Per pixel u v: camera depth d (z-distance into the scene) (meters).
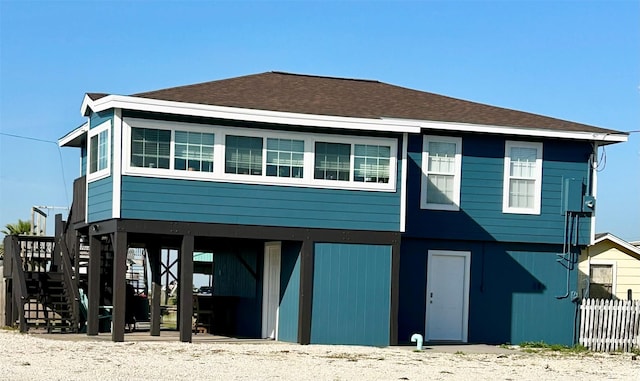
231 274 26.47
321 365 17.30
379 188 22.02
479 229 24.38
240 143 21.17
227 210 21.00
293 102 22.98
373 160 22.05
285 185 21.42
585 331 23.97
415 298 24.00
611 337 23.89
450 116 24.34
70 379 13.98
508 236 24.55
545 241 24.75
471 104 26.36
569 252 24.94
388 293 22.05
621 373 18.02
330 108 22.92
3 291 27.56
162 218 20.53
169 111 20.30
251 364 17.00
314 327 21.58
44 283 24.78
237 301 25.89
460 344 23.75
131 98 20.06
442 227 24.12
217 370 15.83
